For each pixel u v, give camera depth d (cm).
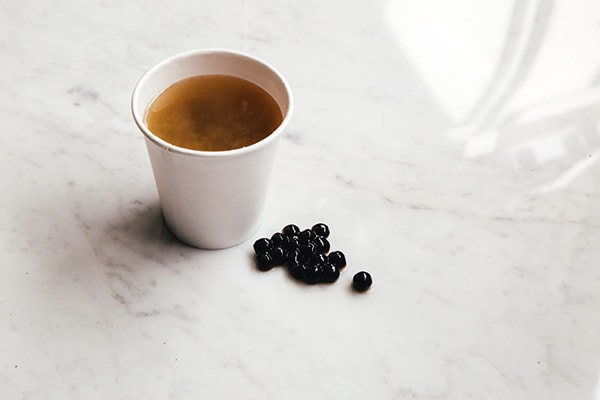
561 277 47
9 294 44
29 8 58
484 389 42
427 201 50
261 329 44
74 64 55
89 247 46
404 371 43
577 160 53
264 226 48
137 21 58
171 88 45
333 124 53
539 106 56
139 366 42
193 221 44
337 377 42
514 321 45
